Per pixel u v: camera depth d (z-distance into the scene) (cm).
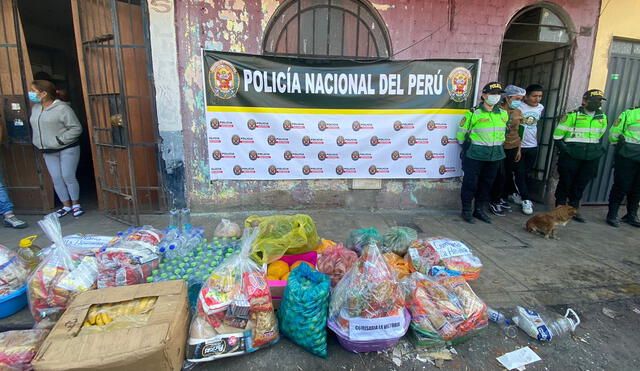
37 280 213
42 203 437
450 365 201
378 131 434
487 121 401
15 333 180
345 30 415
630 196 442
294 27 406
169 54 388
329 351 208
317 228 396
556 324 231
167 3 377
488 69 443
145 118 421
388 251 289
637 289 285
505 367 201
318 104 418
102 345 157
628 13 462
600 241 386
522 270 312
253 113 410
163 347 159
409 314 217
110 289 199
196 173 423
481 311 217
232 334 192
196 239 289
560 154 449
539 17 484
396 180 460
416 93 429
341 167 442
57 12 602
